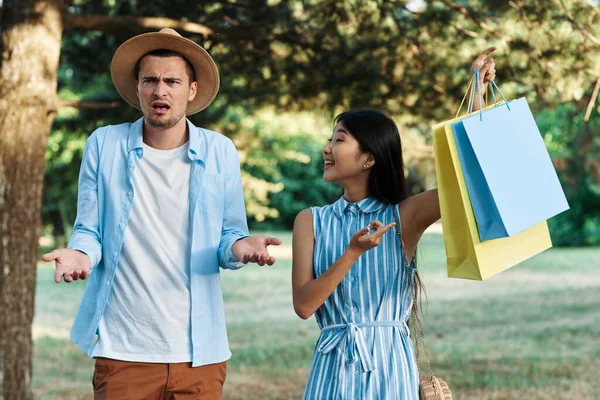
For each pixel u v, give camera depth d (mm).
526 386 7992
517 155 2566
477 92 2797
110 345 2922
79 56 8352
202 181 3002
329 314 2787
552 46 6043
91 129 8875
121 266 2943
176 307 2938
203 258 2980
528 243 2639
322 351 2758
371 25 6457
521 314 13273
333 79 6707
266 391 8109
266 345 10906
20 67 5836
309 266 2834
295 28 6648
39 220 5941
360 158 2826
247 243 2889
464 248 2604
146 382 2914
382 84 6625
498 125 2582
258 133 10570
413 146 7887
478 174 2557
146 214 2957
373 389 2678
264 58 6938
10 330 5723
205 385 2992
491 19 6488
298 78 7020
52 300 16594
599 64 6059
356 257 2543
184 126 3035
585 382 8133
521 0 6180
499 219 2510
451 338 11055
